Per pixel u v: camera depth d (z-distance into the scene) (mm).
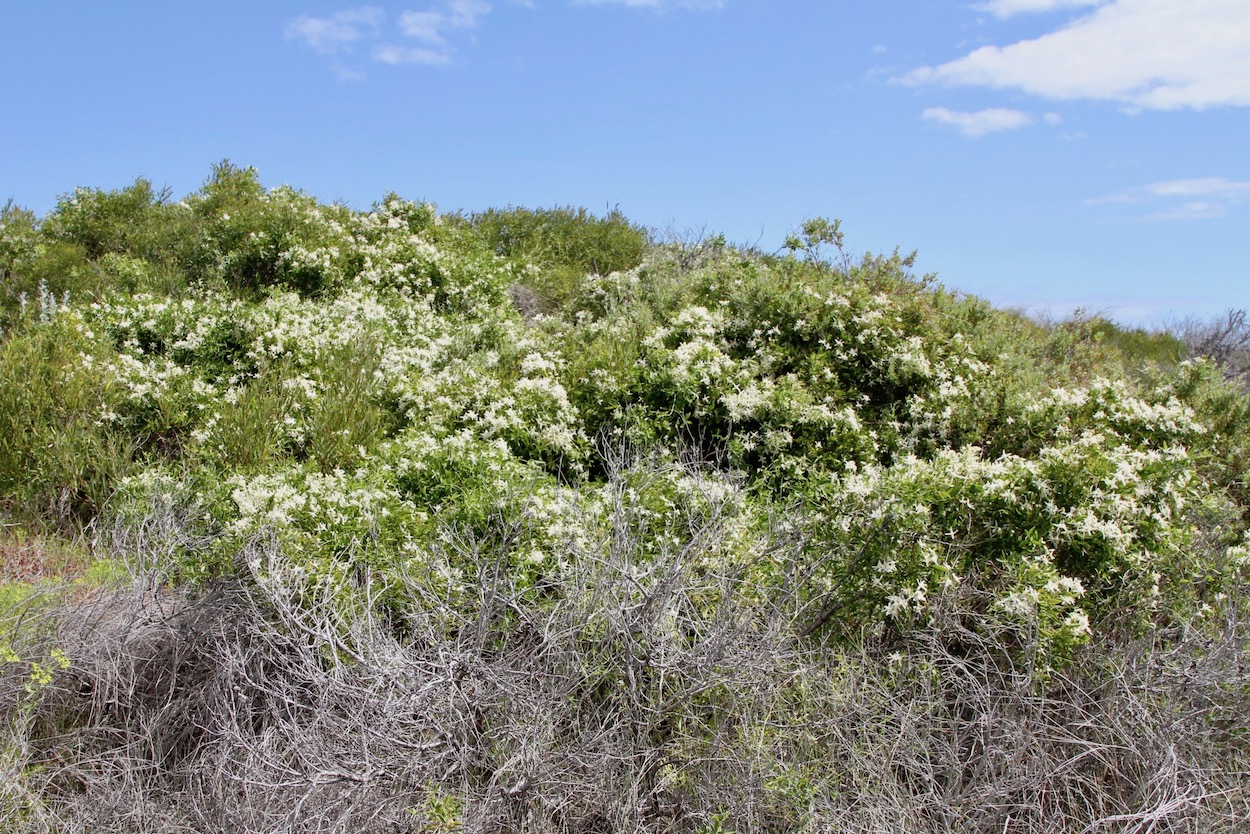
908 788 3270
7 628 3691
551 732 3135
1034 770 3213
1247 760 3494
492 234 12555
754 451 5727
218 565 3971
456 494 4543
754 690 3285
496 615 3639
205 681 3584
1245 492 5898
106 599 3861
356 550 4031
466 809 2891
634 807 3068
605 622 3512
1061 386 7086
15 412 5531
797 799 3008
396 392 6379
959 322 7559
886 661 3721
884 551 3895
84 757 3369
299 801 2838
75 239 9891
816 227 8406
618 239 12195
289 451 5805
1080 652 3797
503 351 7316
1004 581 4012
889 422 6090
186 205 10844
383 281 9414
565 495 4418
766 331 6922
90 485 5242
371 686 3066
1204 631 4004
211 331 6926
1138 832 3053
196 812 3121
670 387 5906
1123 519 4281
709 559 3875
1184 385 6945
